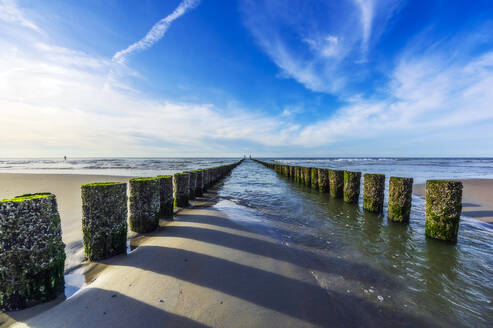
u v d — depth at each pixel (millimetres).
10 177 16453
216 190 12445
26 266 2451
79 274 3191
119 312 2342
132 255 3686
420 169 30203
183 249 3861
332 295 2934
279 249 4234
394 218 6211
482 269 3748
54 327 2162
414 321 2543
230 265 3436
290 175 19797
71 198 8484
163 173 22188
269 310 2510
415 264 3881
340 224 6094
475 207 7910
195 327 2189
